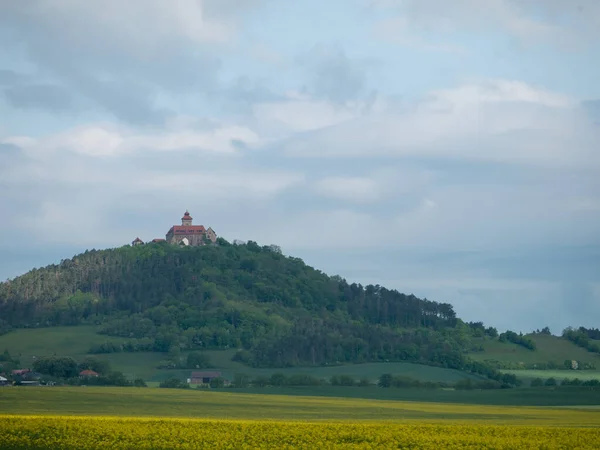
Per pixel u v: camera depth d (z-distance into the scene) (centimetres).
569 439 13012
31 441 12194
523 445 12312
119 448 11806
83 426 13462
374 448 12050
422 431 13862
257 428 13850
